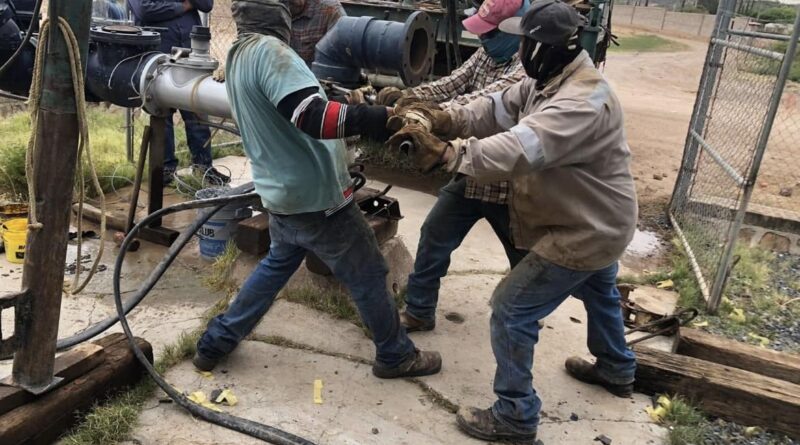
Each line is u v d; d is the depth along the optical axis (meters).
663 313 4.00
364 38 3.70
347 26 3.75
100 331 3.07
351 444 2.67
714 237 4.99
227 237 4.24
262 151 2.62
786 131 11.29
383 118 2.33
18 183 5.00
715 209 5.12
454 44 5.99
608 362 3.11
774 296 4.57
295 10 5.16
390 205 4.04
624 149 2.48
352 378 3.11
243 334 3.01
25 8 4.90
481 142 2.16
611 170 2.45
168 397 2.84
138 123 7.45
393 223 4.09
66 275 3.95
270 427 2.67
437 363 3.20
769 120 3.78
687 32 35.00
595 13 5.95
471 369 3.28
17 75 4.61
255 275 2.96
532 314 2.62
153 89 4.09
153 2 5.20
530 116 2.26
